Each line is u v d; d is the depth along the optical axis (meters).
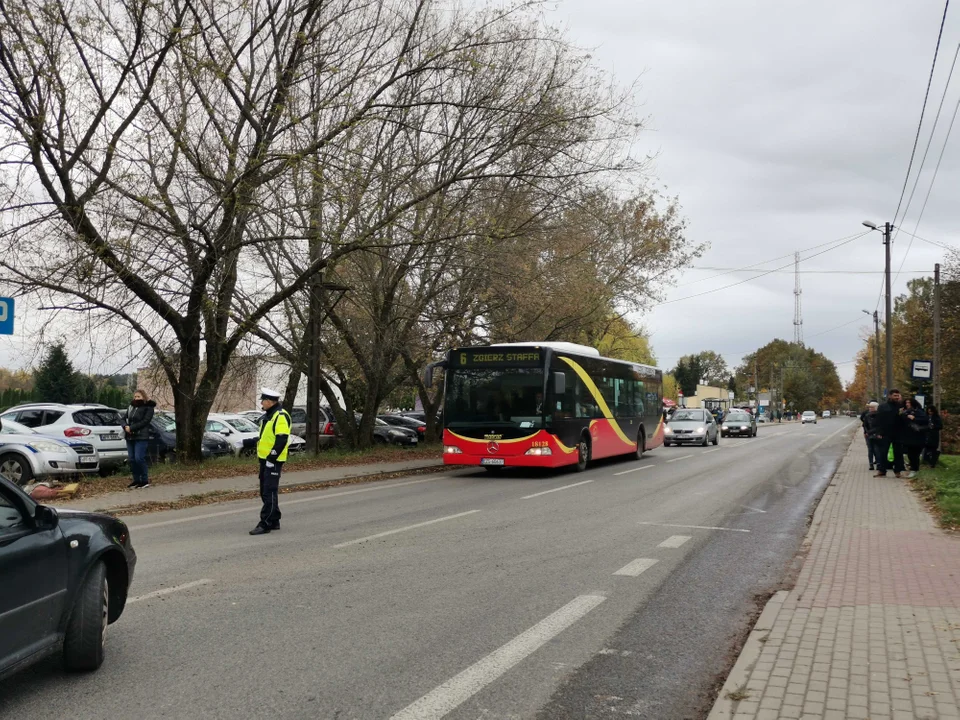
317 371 24.72
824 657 5.25
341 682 4.98
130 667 5.27
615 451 24.64
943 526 11.32
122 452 17.80
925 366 21.94
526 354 19.77
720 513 13.09
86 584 5.14
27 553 4.59
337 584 7.70
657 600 7.16
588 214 23.47
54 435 16.94
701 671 5.26
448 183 18.88
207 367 20.22
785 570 8.53
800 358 136.50
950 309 37.47
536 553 9.38
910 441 19.06
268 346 26.45
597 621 6.44
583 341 34.19
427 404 34.59
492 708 4.58
